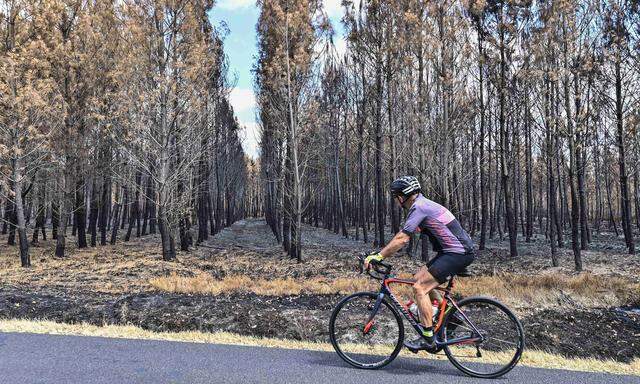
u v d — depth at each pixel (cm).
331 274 1587
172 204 2122
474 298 441
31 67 1886
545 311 895
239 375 416
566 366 490
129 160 2166
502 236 3497
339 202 3803
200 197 3391
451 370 443
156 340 564
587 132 1678
